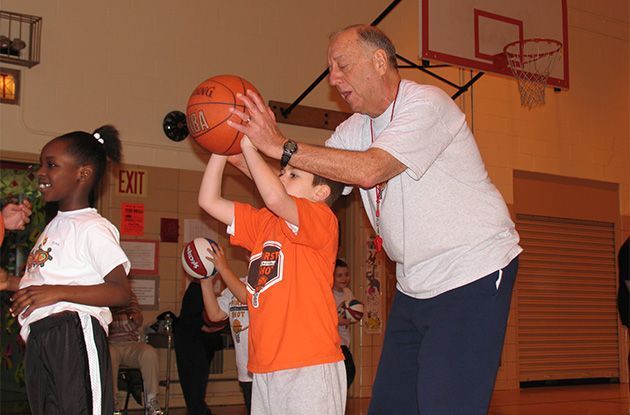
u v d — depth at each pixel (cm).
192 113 235
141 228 678
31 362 229
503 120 909
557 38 764
